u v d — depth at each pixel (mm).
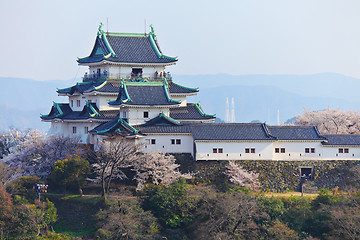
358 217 191375
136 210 196125
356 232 190500
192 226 197375
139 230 188250
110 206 198625
